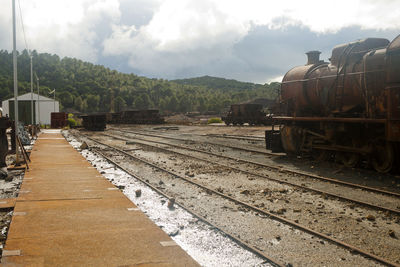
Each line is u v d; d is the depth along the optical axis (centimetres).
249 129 3341
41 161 1206
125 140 2398
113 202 622
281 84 1417
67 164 1132
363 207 651
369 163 1042
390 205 667
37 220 509
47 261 363
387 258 428
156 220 566
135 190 777
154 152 1614
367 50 1079
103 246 410
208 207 654
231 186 845
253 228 535
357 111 1115
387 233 516
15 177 924
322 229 534
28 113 6675
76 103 18600
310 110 1308
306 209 640
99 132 3744
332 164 1157
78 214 543
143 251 397
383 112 976
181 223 551
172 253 393
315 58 1353
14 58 1134
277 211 621
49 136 2931
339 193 766
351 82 1089
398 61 900
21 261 362
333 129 1148
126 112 6694
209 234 503
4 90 17562
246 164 1209
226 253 436
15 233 450
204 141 2209
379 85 986
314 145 1233
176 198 722
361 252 435
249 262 410
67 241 423
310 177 945
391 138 916
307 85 1280
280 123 1438
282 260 421
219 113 10356
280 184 861
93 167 1067
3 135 1001
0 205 601
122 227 482
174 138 2456
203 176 980
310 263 413
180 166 1168
